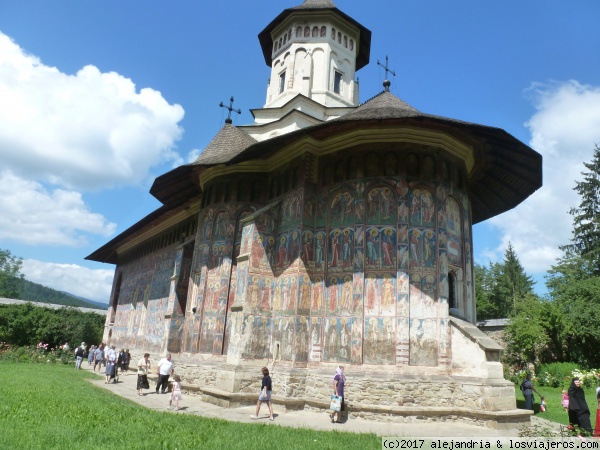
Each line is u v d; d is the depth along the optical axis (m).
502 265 61.44
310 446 9.24
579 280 33.94
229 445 8.99
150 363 25.98
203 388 16.83
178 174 21.03
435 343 14.34
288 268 16.78
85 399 14.86
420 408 13.27
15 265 85.88
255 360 16.25
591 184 46.59
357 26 28.44
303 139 16.92
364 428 12.16
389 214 15.53
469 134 15.87
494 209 22.25
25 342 41.88
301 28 27.83
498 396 13.15
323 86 26.70
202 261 20.11
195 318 19.66
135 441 8.84
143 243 34.16
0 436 8.44
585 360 29.09
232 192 19.98
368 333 14.70
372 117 14.78
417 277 14.92
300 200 16.98
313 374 15.09
